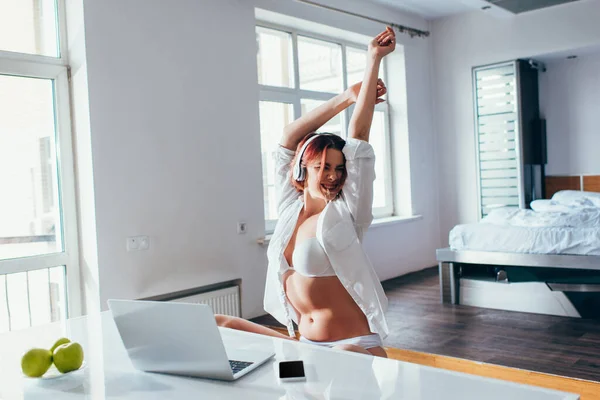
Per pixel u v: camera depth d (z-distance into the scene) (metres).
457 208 6.62
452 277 4.53
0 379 1.34
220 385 1.21
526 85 6.02
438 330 3.76
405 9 6.20
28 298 3.39
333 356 1.37
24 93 3.40
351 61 6.02
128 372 1.35
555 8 5.65
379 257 5.80
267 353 1.41
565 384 2.72
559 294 4.04
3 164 3.31
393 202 6.51
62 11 3.53
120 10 3.58
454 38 6.48
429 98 6.68
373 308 1.74
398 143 6.43
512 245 4.20
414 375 1.20
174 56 3.87
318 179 1.75
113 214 3.54
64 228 3.53
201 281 4.03
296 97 5.18
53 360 1.35
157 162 3.77
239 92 4.32
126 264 3.60
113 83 3.54
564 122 6.07
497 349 3.29
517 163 5.97
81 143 3.51
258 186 4.45
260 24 4.89
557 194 5.33
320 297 1.76
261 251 4.46
